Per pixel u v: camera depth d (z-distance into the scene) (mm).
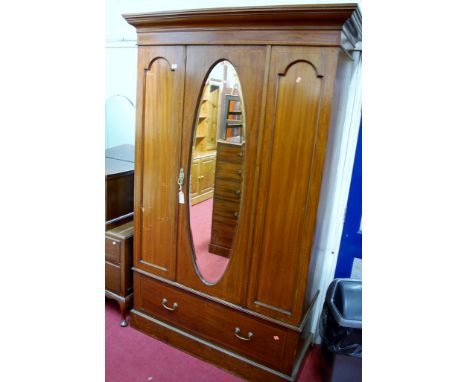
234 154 1531
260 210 1496
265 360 1661
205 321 1800
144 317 2014
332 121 1352
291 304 1530
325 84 1268
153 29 1582
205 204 1667
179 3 2225
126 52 2627
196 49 1492
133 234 1997
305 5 1189
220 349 1771
